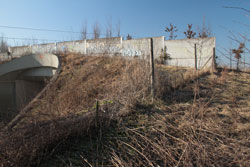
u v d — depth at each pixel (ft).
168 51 46.85
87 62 41.98
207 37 42.29
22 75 54.54
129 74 20.54
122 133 12.31
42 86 50.16
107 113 14.32
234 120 12.80
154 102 16.67
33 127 11.19
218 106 15.60
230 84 22.97
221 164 8.81
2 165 9.11
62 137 11.34
